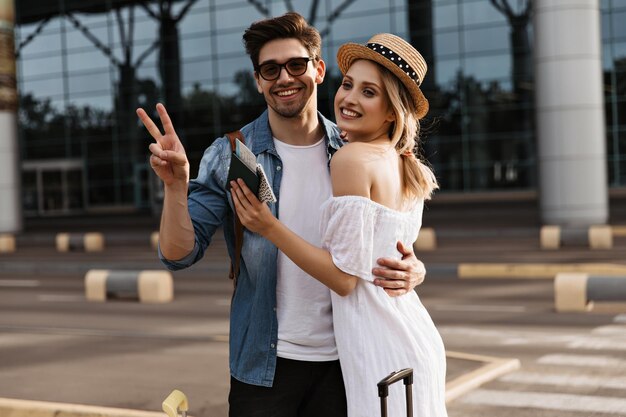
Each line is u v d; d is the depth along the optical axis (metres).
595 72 25.34
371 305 3.29
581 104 25.25
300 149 3.66
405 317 3.32
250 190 3.14
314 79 3.63
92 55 45.78
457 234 26.58
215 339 10.79
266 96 3.62
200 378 8.50
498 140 39.28
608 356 9.05
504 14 38.91
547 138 25.62
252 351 3.53
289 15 3.59
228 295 15.40
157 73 44.53
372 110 3.35
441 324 11.44
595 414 6.86
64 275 20.47
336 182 3.24
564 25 25.22
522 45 38.72
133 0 44.69
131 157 45.31
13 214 35.28
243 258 3.56
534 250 20.94
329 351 3.54
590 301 12.55
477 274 17.02
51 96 46.72
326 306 3.54
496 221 30.44
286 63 3.54
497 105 39.25
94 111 45.94
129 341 10.84
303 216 3.61
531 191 38.72
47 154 46.97
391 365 3.26
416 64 3.33
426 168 3.49
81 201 46.38
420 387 3.27
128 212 45.53
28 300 15.68
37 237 32.88
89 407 6.83
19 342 11.09
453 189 40.00
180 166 3.20
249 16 42.81
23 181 47.41
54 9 46.34
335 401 3.54
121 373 8.86
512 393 7.58
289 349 3.52
